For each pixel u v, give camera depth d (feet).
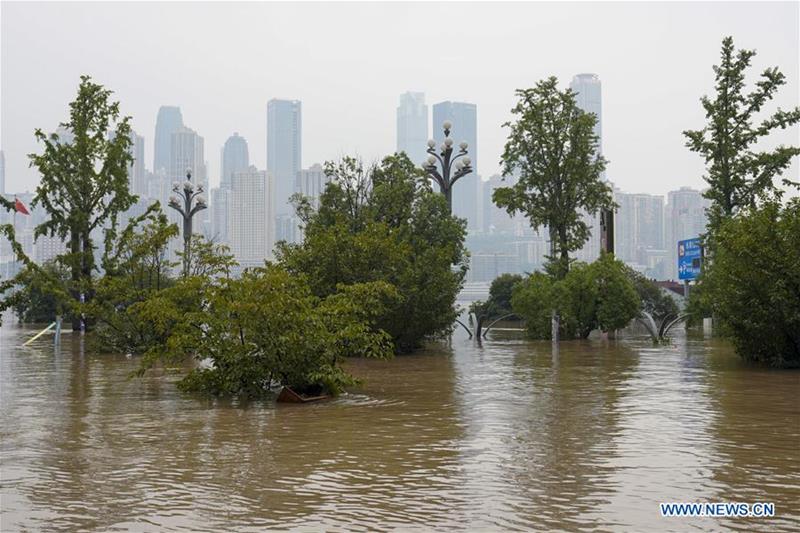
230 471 27.27
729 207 115.44
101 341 89.15
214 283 52.80
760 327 64.34
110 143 132.36
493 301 196.13
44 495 24.12
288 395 46.14
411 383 56.03
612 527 20.38
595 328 115.75
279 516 21.62
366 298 58.85
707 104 116.16
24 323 189.06
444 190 118.11
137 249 92.38
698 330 149.18
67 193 131.03
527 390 50.93
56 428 36.94
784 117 112.88
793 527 20.36
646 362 72.49
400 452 30.45
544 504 22.65
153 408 43.91
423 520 21.12
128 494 24.16
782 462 28.12
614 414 39.96
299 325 48.93
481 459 28.99
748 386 52.08
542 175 130.82
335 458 29.37
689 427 35.76
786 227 64.34
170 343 50.44
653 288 190.80
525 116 130.11
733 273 65.77
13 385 56.29
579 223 132.57
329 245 83.20
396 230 89.40
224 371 50.08
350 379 49.96
